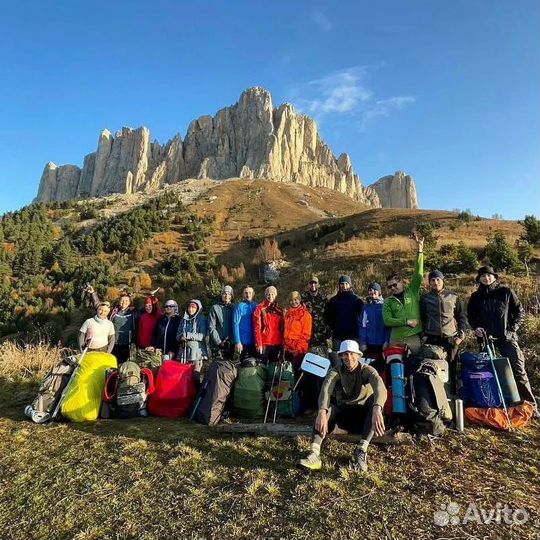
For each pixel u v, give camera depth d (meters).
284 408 6.27
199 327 7.50
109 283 58.56
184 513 3.84
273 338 7.01
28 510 3.98
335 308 7.33
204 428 5.93
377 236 46.62
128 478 4.49
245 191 124.94
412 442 5.16
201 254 72.31
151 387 6.68
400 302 6.32
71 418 6.31
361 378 5.07
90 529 3.65
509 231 38.06
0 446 5.45
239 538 3.48
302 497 4.02
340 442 5.19
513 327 6.24
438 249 25.55
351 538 3.46
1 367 9.72
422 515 3.77
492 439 5.35
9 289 62.69
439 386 5.36
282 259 51.50
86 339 7.20
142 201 119.50
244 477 4.42
